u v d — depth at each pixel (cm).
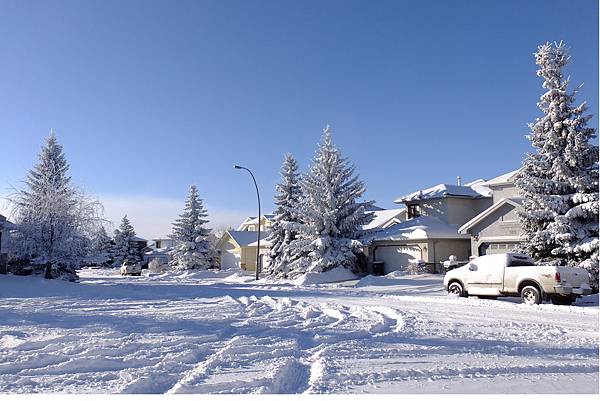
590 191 2341
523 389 574
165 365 690
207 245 6047
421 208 4094
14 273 3250
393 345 852
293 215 4025
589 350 816
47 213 2981
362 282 2919
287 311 1405
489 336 962
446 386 586
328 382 602
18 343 844
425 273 3291
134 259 8350
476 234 3073
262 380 606
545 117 2453
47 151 4231
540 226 2408
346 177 3712
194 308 1491
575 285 1567
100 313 1341
